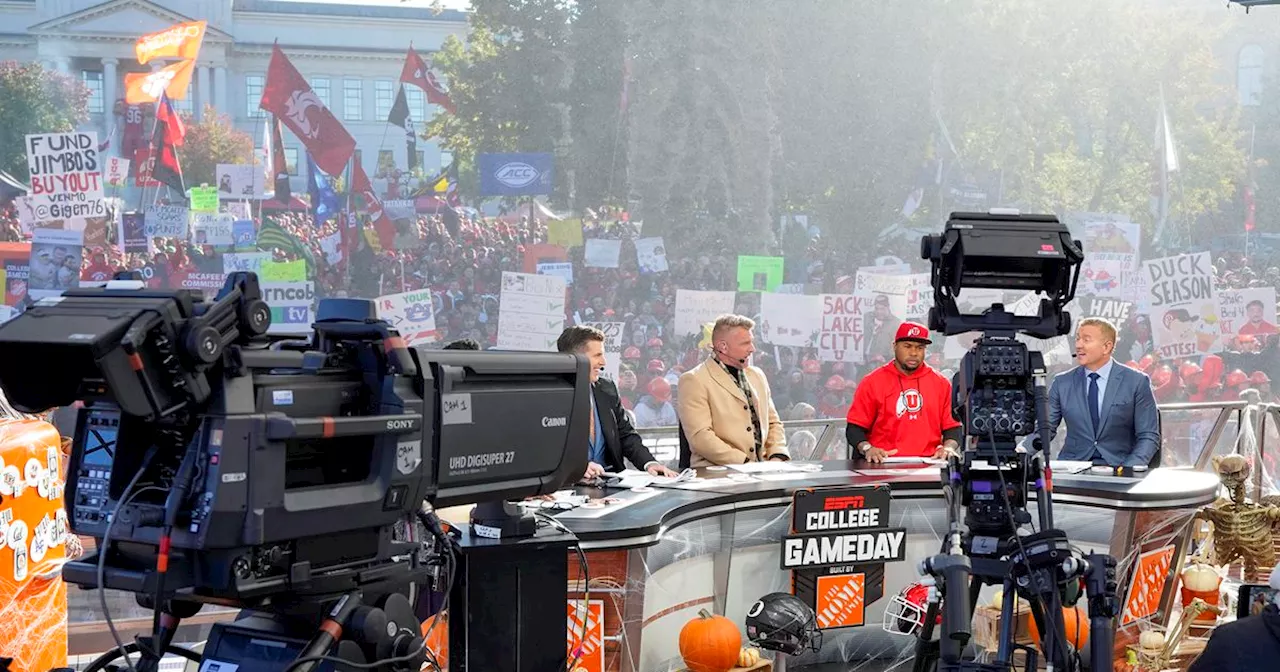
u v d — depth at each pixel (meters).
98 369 2.12
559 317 14.39
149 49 14.15
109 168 13.82
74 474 2.29
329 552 2.32
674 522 4.37
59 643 3.63
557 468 2.89
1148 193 18.58
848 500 5.01
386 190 15.54
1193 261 16.95
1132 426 5.97
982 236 3.69
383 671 2.43
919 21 17.77
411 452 2.40
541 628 2.91
